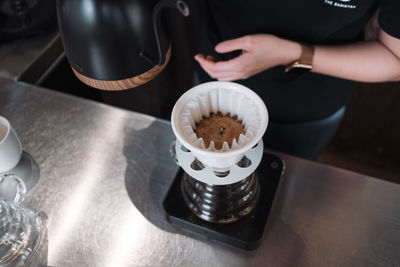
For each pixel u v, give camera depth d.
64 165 0.76
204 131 0.56
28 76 0.94
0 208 0.67
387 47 0.78
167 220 0.69
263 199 0.69
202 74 1.00
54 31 1.00
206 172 0.59
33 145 0.79
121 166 0.76
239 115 0.57
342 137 1.72
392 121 1.64
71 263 0.66
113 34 0.50
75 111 0.84
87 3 0.49
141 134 0.80
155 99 1.39
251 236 0.65
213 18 0.91
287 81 0.89
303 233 0.68
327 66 0.79
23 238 0.67
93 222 0.70
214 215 0.66
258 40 0.75
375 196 0.71
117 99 1.31
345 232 0.67
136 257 0.66
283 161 0.73
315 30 0.81
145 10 0.51
